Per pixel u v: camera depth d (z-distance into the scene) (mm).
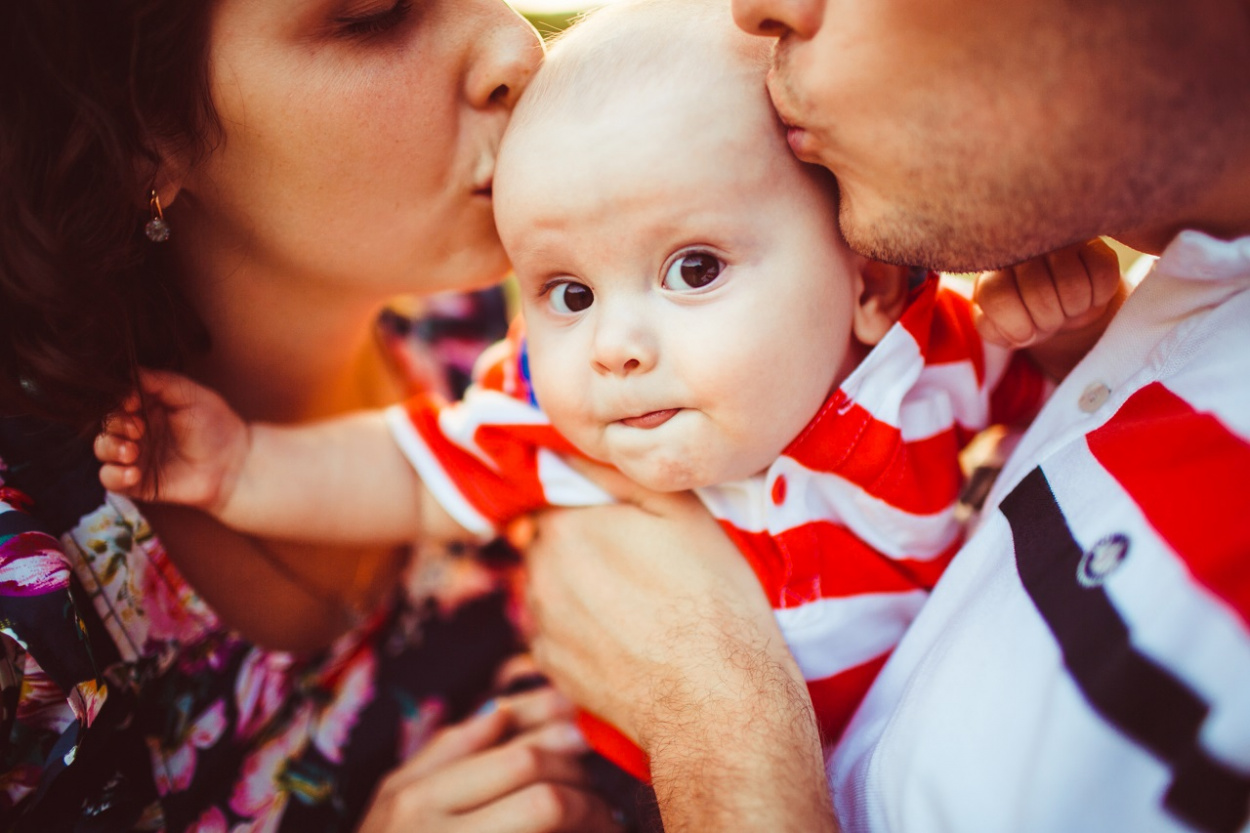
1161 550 660
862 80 728
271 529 1130
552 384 946
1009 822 678
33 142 891
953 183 754
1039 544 785
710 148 852
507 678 1492
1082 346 1036
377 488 1188
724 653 941
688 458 914
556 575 1121
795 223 883
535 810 1100
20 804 911
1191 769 588
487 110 1032
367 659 1378
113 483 980
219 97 924
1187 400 735
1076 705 658
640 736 974
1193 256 749
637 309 888
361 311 1205
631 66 898
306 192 988
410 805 1145
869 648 1041
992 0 668
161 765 1060
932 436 1034
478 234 1097
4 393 936
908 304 1003
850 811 862
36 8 854
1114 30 660
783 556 1007
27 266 894
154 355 1073
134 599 1010
